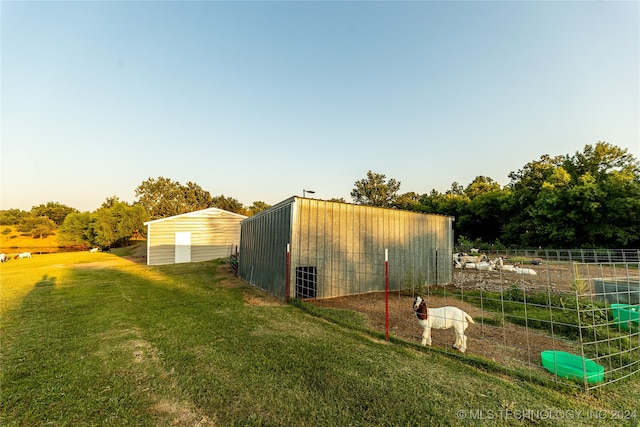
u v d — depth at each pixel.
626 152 26.19
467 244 28.83
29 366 3.71
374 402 2.91
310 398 2.97
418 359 3.96
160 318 5.97
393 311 6.85
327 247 8.86
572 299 5.75
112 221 34.62
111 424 2.55
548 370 3.66
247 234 12.18
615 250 19.47
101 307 7.02
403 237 10.62
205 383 3.27
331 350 4.23
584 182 22.84
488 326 5.57
